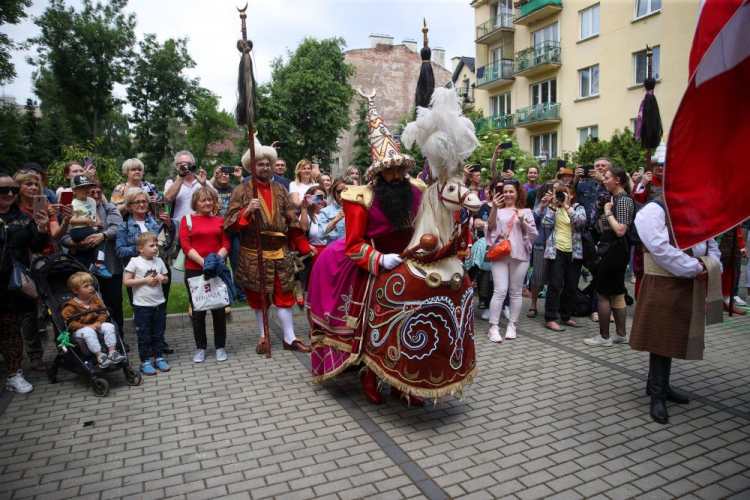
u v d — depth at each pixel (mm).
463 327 3670
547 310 6363
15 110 28938
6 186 4477
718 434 3613
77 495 2971
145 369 4898
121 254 5008
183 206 6629
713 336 5934
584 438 3574
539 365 5043
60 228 4922
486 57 26062
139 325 4867
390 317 3678
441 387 3586
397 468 3213
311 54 30625
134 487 3047
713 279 3652
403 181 3869
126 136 46781
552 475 3117
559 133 21547
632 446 3459
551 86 22000
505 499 2879
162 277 4930
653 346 3762
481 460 3295
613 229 5262
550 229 6320
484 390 4441
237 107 5176
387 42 35188
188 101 42688
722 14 2945
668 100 16859
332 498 2902
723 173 3018
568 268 6340
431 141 3434
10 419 3963
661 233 3598
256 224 5277
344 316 4062
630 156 14547
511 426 3766
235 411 4074
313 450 3449
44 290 4652
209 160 40750
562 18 20969
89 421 3904
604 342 5598
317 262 4371
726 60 2904
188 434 3697
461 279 3619
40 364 5082
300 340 5668
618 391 4391
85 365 4371
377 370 3773
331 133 30562
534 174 8281
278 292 5527
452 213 3596
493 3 25156
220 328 5254
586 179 7066
